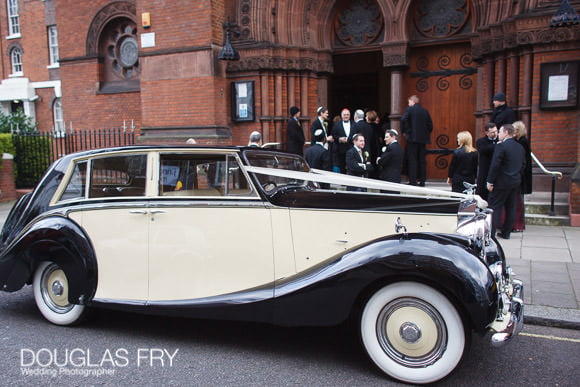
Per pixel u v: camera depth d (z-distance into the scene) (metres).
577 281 5.26
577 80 8.15
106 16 13.41
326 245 3.70
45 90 18.94
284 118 11.16
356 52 11.17
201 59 10.80
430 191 4.01
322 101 11.45
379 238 3.46
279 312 3.56
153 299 3.97
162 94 11.32
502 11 8.90
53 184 4.31
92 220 4.11
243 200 3.80
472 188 4.19
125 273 4.04
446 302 3.17
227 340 4.10
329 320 3.43
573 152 8.37
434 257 3.14
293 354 3.81
